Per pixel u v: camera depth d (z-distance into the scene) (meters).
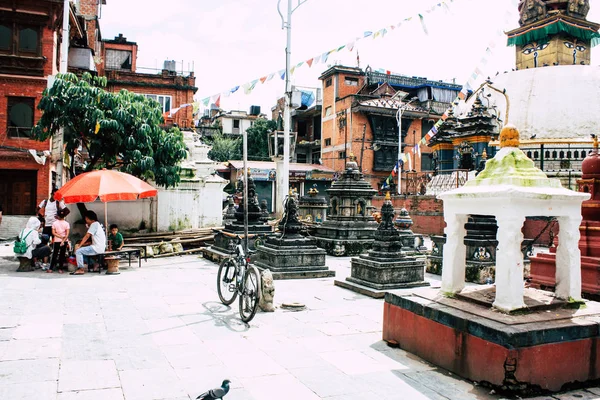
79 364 5.46
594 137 9.34
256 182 41.34
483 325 4.95
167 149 16.17
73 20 24.42
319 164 48.22
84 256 12.20
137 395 4.65
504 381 4.67
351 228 17.33
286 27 17.42
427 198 28.47
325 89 47.81
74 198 12.02
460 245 6.27
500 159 5.95
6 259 14.25
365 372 5.38
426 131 45.97
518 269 5.34
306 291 10.02
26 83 22.48
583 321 5.11
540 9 32.53
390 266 9.75
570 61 32.62
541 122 29.69
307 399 4.63
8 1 21.95
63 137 15.73
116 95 15.55
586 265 8.36
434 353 5.63
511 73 32.66
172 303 8.67
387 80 47.56
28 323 7.11
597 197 8.93
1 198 22.17
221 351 6.02
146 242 16.30
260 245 13.27
